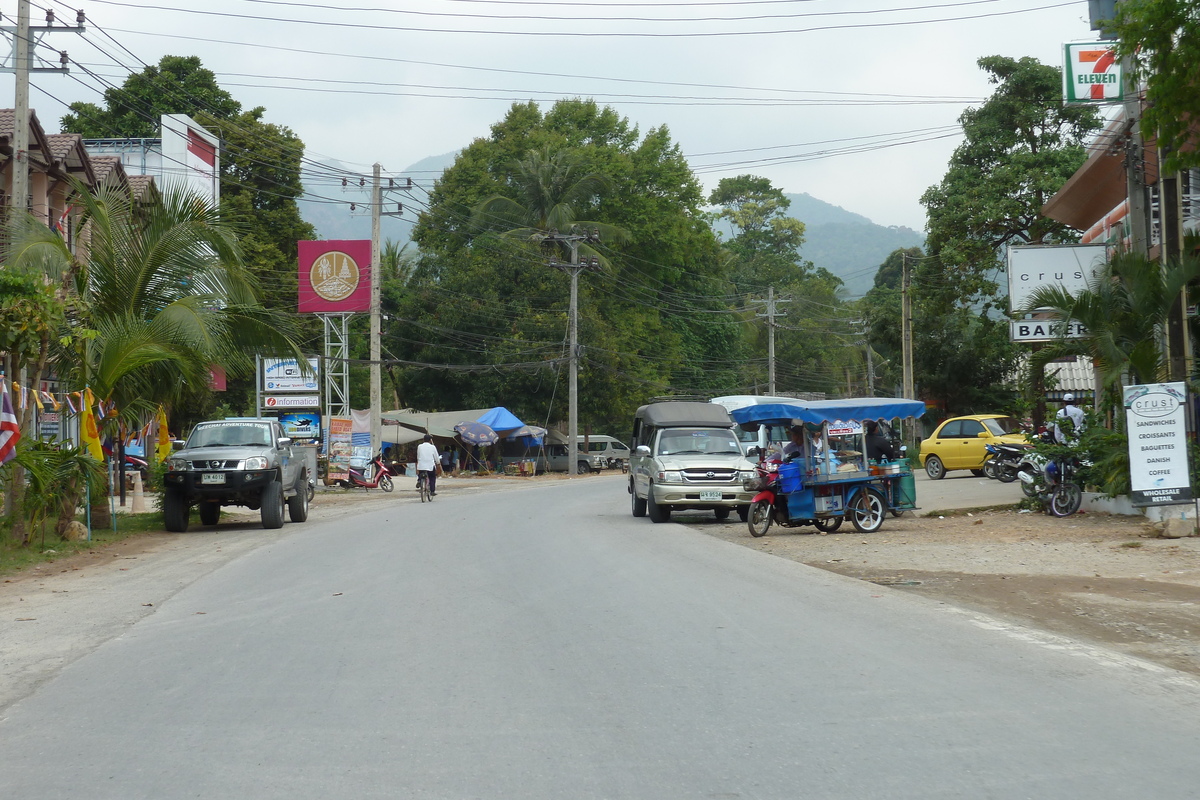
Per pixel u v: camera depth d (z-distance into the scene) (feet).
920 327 156.87
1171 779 16.39
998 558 45.29
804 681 22.94
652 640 27.66
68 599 37.83
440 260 196.03
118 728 20.34
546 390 188.03
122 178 92.02
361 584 39.37
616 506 86.38
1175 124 49.98
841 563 45.16
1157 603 32.89
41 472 53.93
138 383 65.77
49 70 64.64
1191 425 58.59
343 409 133.28
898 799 15.60
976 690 22.00
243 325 68.13
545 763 17.58
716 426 72.90
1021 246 83.25
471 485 140.46
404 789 16.46
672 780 16.61
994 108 120.26
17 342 52.70
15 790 16.75
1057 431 67.46
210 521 73.72
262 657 26.61
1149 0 48.42
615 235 183.21
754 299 258.98
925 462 111.96
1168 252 60.34
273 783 16.87
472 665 25.04
